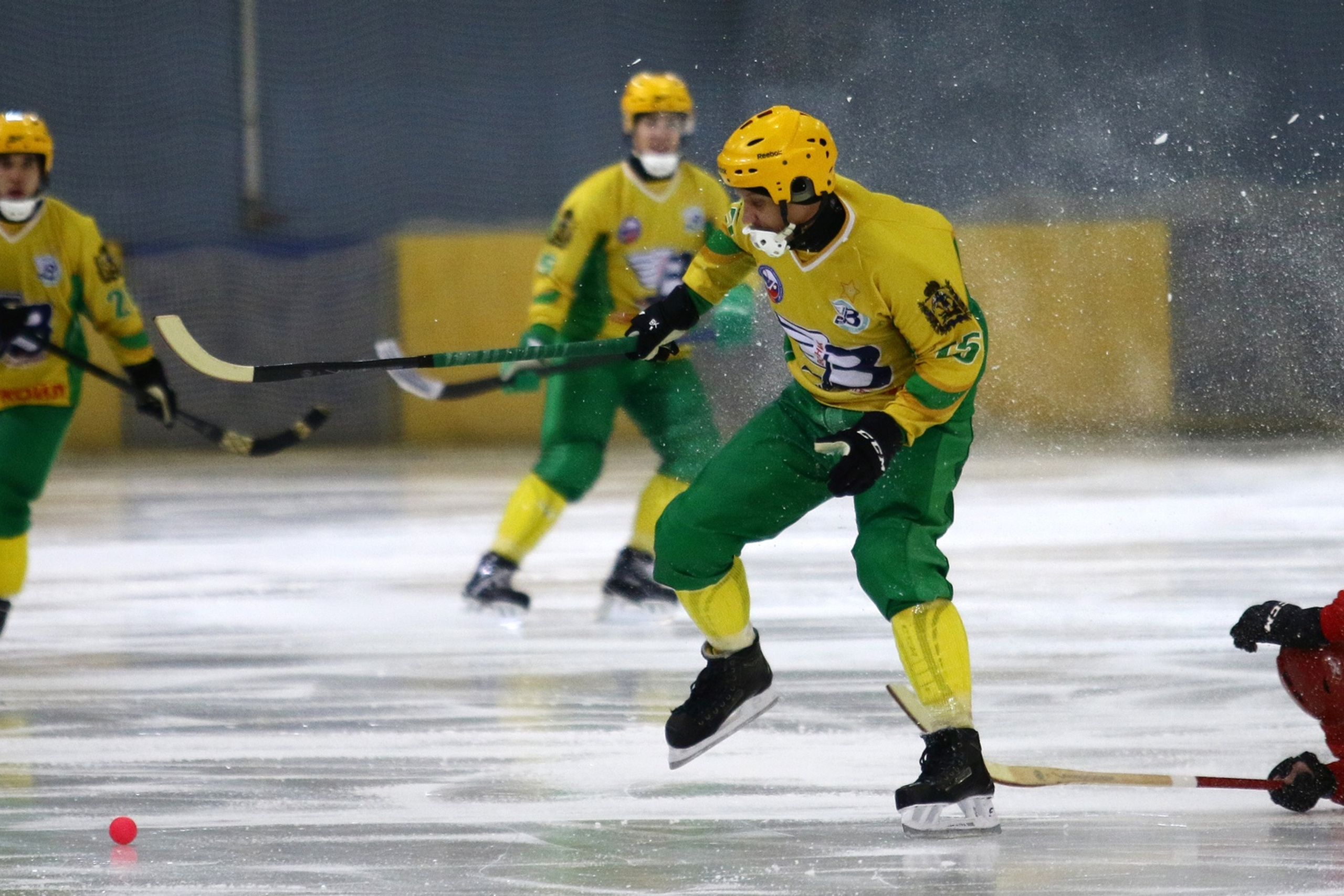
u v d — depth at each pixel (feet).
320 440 157.69
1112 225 141.79
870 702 52.49
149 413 63.72
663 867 35.47
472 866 35.81
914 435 36.68
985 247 143.23
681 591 40.55
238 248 156.35
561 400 70.28
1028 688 53.31
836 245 35.73
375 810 40.73
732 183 35.29
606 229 69.97
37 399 61.93
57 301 61.26
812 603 71.20
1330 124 154.71
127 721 51.62
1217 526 91.35
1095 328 141.79
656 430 69.51
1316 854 35.70
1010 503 104.37
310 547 92.79
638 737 48.47
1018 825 38.63
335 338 157.28
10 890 34.27
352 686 56.59
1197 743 46.09
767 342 94.32
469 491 119.14
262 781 43.93
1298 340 142.92
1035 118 156.87
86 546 94.53
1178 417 143.23
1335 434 141.90
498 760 45.98
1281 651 38.68
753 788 42.50
